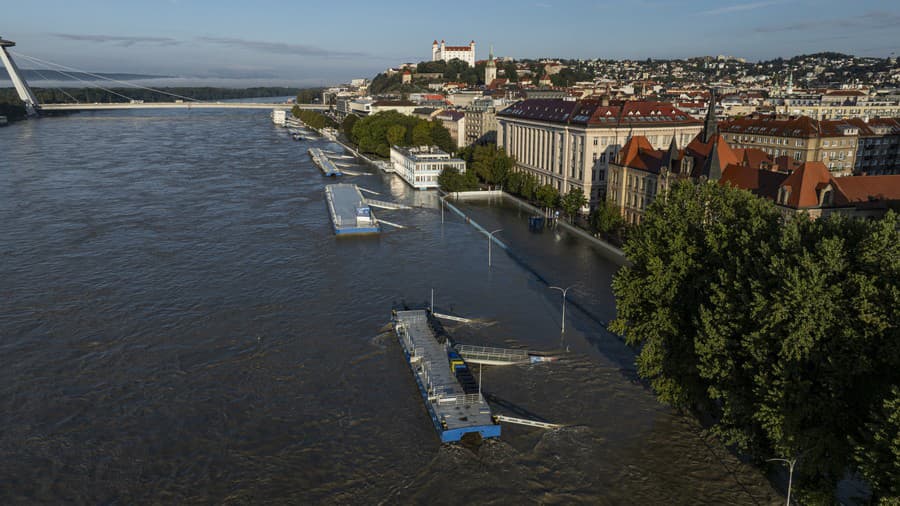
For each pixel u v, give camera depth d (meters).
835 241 52.62
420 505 57.84
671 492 59.12
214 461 63.53
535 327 93.81
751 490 59.03
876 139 196.38
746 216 69.25
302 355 84.69
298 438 67.19
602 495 58.91
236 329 92.44
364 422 69.94
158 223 152.88
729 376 56.03
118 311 98.62
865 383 48.56
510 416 70.88
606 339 89.75
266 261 124.19
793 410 49.03
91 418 70.50
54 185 199.50
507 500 58.41
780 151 196.88
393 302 103.25
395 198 193.62
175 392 75.75
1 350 85.44
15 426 68.88
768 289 54.41
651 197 137.12
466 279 114.81
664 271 68.06
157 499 58.34
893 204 109.38
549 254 130.50
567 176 176.62
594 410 72.06
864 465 42.91
